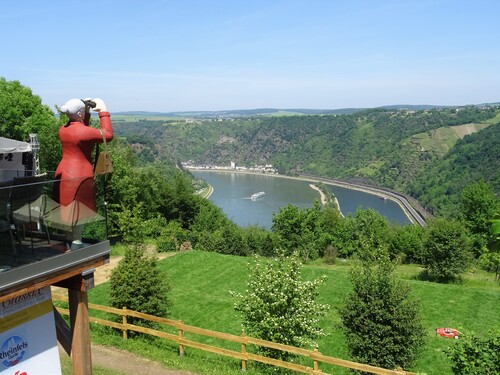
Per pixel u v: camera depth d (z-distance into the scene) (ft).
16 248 20.93
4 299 19.77
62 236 23.13
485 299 79.97
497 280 116.98
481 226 156.25
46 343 24.03
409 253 156.76
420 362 56.85
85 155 23.98
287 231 170.19
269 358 42.09
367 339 46.32
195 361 44.50
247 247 146.00
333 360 39.50
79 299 24.73
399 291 47.37
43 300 23.85
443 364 56.49
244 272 90.68
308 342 46.09
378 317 46.32
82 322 24.94
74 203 23.29
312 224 173.78
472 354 36.96
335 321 68.59
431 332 68.23
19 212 20.99
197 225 187.32
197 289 83.10
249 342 42.80
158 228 144.05
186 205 191.11
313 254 162.81
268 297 47.50
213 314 70.95
